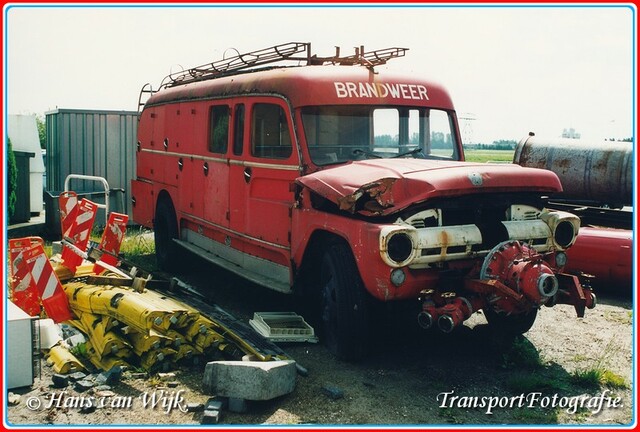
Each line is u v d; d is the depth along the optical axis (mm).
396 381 5516
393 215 5414
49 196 12789
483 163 6066
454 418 4844
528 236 5672
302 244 6266
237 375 4918
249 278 7066
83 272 7418
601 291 8711
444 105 7211
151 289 7035
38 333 5723
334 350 5969
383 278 5234
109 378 5379
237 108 7613
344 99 6602
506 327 6648
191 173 8859
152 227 10344
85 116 14461
